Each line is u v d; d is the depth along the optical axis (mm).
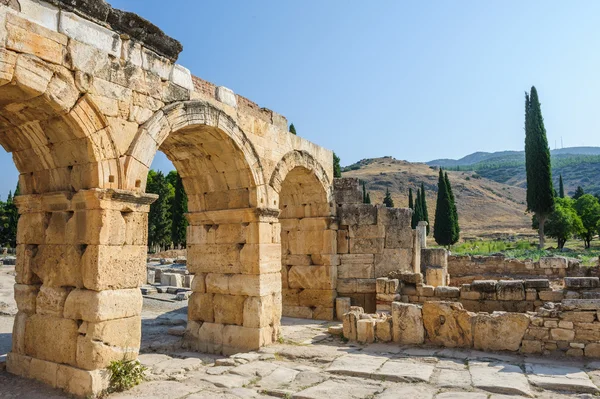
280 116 14844
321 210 17484
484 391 8164
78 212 8773
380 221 18156
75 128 8391
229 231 13039
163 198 57062
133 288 8930
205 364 11039
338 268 17688
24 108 8297
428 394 7996
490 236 88625
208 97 11703
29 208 9508
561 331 10578
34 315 9242
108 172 8781
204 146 12523
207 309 13141
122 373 8414
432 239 85312
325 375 9375
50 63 7871
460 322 11531
